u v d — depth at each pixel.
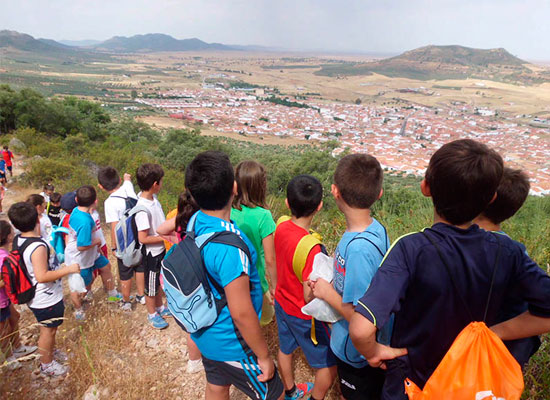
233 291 1.61
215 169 1.69
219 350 1.76
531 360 2.02
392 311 1.24
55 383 2.65
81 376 2.64
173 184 10.55
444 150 1.28
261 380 1.75
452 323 1.25
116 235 3.28
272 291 2.98
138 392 2.51
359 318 1.24
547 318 1.24
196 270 1.65
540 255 3.05
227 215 1.83
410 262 1.28
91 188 3.51
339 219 4.73
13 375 2.69
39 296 2.68
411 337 1.32
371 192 1.70
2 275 2.60
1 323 2.85
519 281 1.29
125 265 3.32
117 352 2.97
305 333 2.19
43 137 19.31
